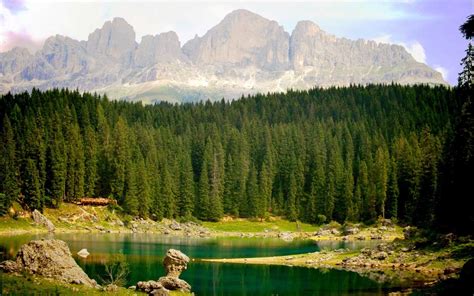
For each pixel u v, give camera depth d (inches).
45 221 5664.4
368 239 5969.5
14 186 5669.3
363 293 2514.8
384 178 6929.1
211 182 7834.6
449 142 4387.3
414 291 2418.8
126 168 6998.0
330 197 7509.8
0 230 5137.8
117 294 2162.9
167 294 2223.2
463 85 2352.4
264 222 7613.2
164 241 5442.9
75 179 6594.5
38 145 6136.8
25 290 1974.7
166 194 7234.3
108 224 6358.3
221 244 5452.8
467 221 3366.1
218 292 2741.1
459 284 2208.4
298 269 3582.7
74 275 2345.0
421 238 3860.7
